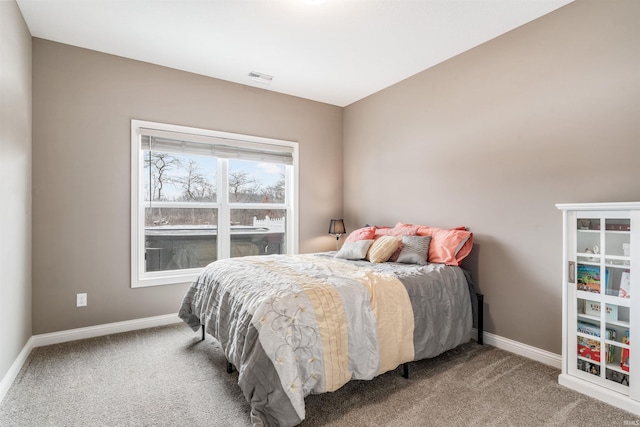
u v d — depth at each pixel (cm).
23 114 238
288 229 415
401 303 210
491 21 247
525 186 252
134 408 182
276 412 150
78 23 249
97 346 266
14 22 217
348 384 207
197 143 344
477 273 284
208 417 174
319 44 281
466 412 178
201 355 250
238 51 294
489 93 275
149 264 328
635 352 178
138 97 310
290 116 402
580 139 221
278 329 160
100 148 293
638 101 197
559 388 204
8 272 205
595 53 214
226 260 276
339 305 183
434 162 323
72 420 171
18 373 220
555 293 235
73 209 281
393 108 369
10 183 210
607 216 189
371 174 400
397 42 278
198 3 226
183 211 346
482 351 260
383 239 298
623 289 187
